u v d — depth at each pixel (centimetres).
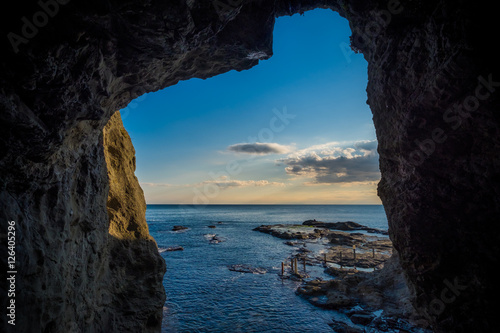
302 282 2989
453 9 719
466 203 907
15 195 555
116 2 530
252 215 17288
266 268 3606
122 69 716
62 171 695
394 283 2238
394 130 1072
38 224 612
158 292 1338
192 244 5581
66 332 730
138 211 1497
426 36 832
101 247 1035
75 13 489
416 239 1038
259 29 930
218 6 704
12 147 503
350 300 2188
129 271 1277
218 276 3272
